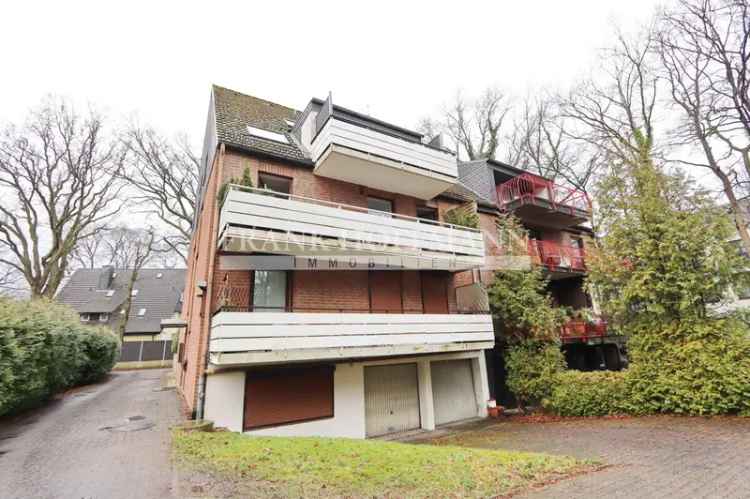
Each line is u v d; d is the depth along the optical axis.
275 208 7.94
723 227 7.91
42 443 5.52
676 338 8.18
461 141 25.92
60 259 17.92
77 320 11.59
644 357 8.58
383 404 10.04
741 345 7.20
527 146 22.97
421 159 10.73
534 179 14.62
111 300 28.08
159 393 11.48
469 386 11.92
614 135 16.16
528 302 11.20
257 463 4.44
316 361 8.77
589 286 10.43
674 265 8.16
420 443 8.52
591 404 9.23
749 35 12.48
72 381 12.19
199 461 4.50
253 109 12.60
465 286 12.09
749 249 13.52
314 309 9.14
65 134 17.59
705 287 7.71
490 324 10.74
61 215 17.78
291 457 4.77
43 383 7.80
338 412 8.85
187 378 9.38
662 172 9.37
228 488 3.62
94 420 7.26
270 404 7.96
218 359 6.74
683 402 7.70
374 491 3.70
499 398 12.48
